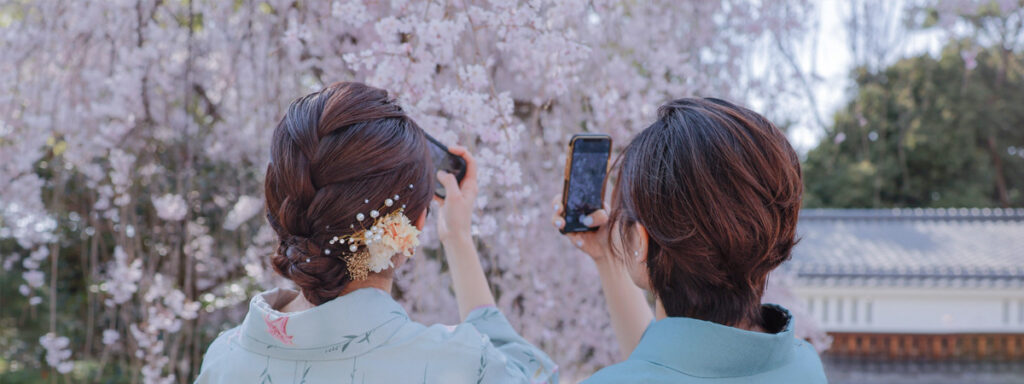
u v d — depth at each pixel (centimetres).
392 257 86
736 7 223
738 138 71
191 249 276
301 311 82
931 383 746
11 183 264
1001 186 1317
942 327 780
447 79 171
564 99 198
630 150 79
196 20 243
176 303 244
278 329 80
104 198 266
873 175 1087
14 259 377
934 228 1001
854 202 1121
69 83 236
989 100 1012
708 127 72
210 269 314
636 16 213
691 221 71
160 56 231
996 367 777
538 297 225
